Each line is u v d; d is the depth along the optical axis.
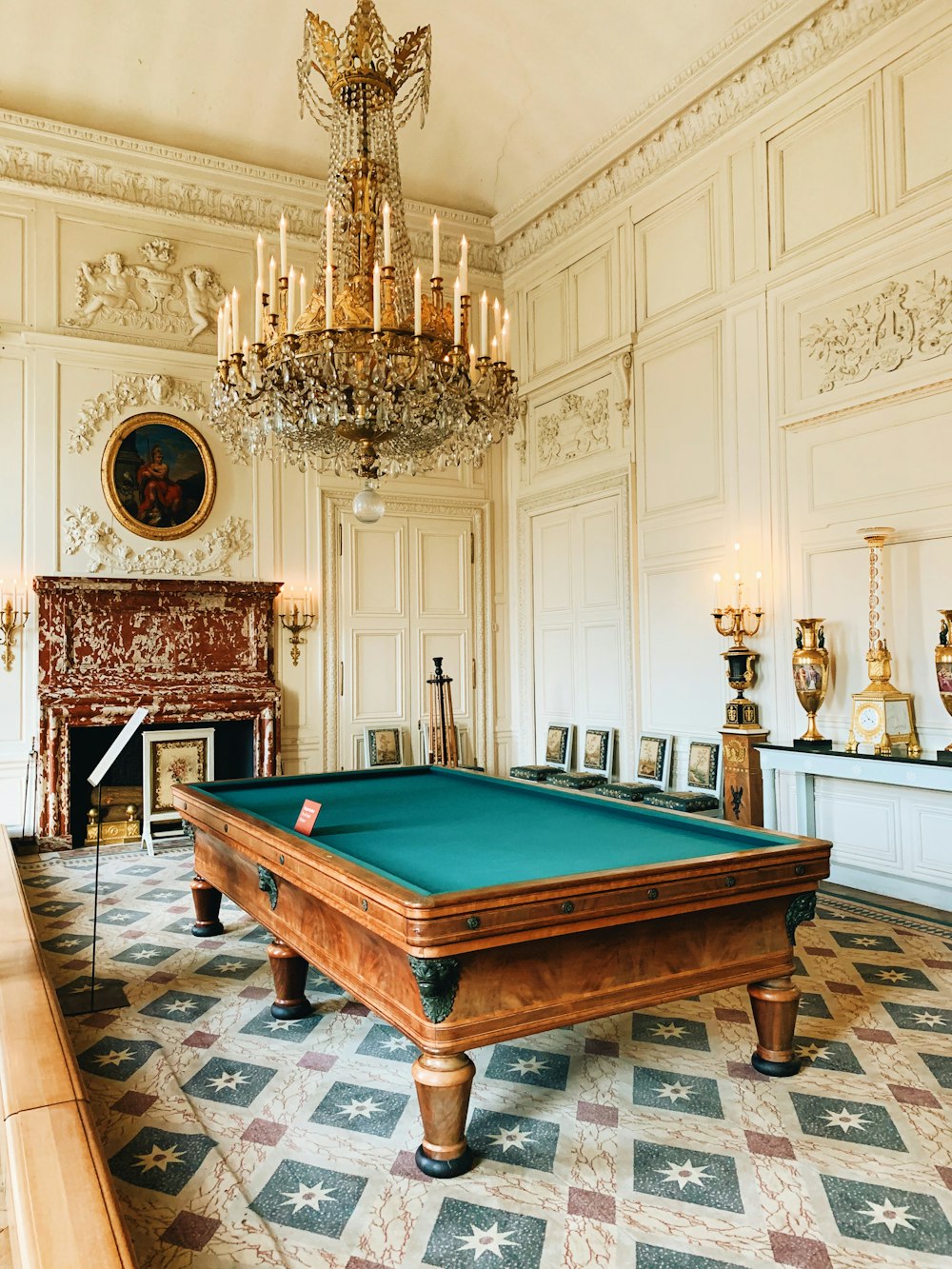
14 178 6.71
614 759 7.30
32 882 5.52
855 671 5.30
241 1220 2.10
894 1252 1.96
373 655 8.00
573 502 7.74
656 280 6.84
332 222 3.61
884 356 5.11
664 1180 2.25
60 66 6.46
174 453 7.15
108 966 3.95
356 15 3.91
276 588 7.30
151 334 7.17
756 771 5.66
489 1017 2.28
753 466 5.96
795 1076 2.83
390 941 2.22
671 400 6.68
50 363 6.79
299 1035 3.21
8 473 6.63
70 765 6.53
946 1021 3.27
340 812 3.57
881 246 5.14
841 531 5.38
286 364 3.44
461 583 8.46
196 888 4.36
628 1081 2.81
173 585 6.93
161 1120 2.58
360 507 3.78
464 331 3.77
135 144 6.89
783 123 5.78
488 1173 2.29
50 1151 1.97
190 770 6.86
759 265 5.93
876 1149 2.38
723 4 5.72
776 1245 1.99
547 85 6.95
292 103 7.06
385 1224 2.08
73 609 6.71
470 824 3.28
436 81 7.06
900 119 5.07
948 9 4.81
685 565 6.54
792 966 2.81
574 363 7.63
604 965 2.45
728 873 2.54
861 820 5.23
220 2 6.24
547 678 8.19
